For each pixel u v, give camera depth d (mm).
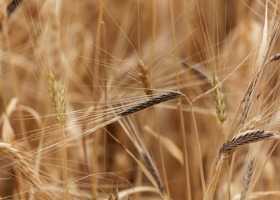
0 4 1388
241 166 1577
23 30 1639
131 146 1650
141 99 1230
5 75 1591
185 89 1641
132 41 1739
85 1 1785
